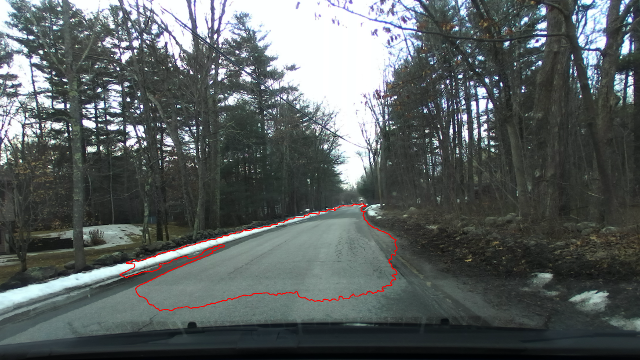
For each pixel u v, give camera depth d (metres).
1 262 16.11
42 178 13.86
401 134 25.84
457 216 15.30
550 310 4.70
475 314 4.74
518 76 13.40
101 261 10.39
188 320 5.03
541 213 10.91
